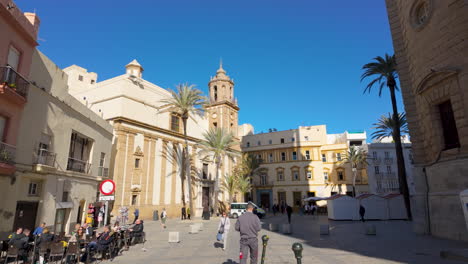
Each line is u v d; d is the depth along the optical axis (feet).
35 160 43.98
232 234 57.62
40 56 45.85
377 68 94.27
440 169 45.65
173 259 32.40
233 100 163.53
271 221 96.63
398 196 91.86
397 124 90.84
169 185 108.17
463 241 39.42
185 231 62.85
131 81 100.63
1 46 37.40
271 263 29.01
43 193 46.14
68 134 54.13
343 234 52.65
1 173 37.14
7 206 38.11
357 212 91.09
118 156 90.48
